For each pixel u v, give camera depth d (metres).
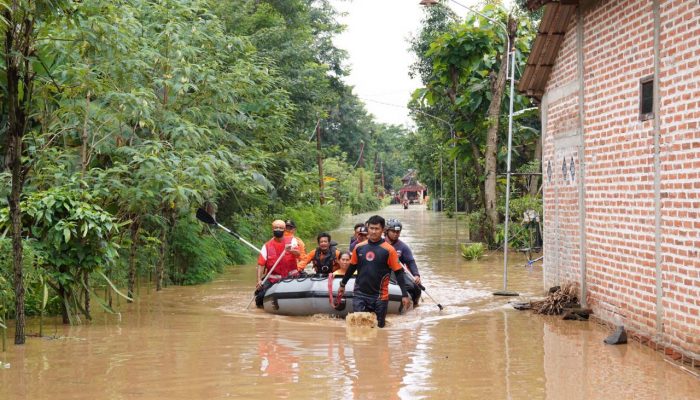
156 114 13.26
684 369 7.36
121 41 11.68
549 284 12.73
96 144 11.45
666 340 8.20
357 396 6.36
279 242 12.66
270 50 24.70
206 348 8.58
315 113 26.66
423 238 31.22
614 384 6.80
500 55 22.77
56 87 10.32
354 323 10.11
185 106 14.72
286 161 22.14
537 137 25.97
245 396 6.38
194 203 14.77
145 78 13.66
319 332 9.73
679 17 7.87
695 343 7.55
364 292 10.23
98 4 10.96
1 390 6.64
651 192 8.57
